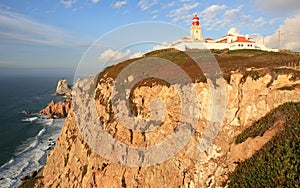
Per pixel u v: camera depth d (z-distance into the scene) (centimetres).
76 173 3083
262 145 1800
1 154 5359
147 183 2392
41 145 5925
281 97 2062
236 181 1761
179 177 2244
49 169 3809
